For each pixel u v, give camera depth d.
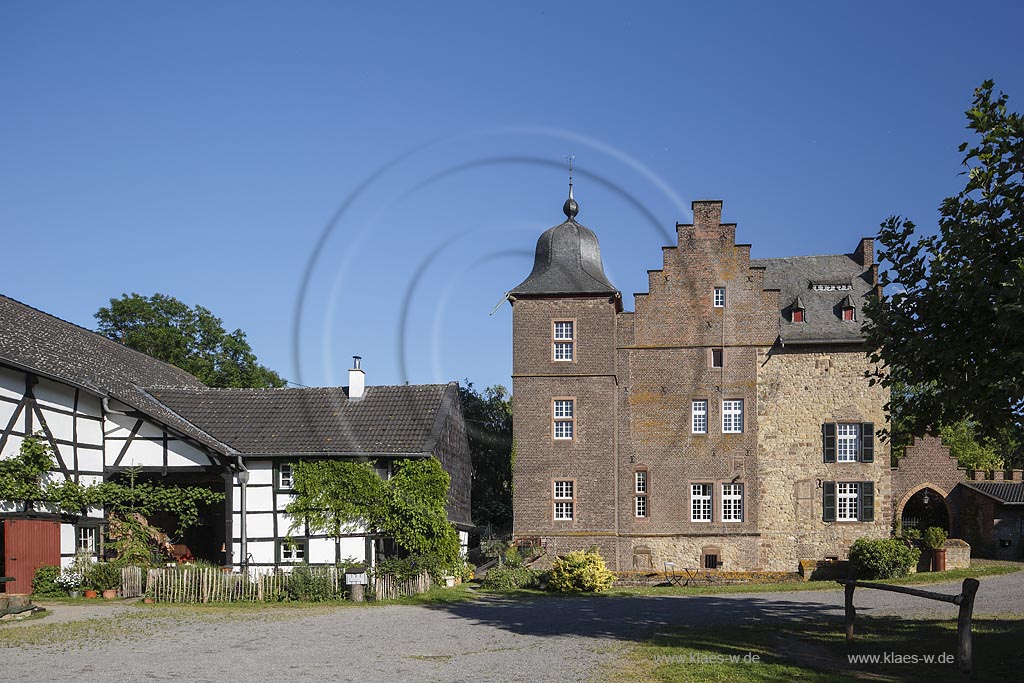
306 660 13.71
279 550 26.27
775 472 32.62
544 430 32.44
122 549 24.72
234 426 28.14
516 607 22.11
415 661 13.58
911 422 15.36
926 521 39.19
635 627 17.77
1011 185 12.86
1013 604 20.92
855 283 35.06
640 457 33.06
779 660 13.38
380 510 26.11
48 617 19.20
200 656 14.10
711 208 33.66
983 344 12.80
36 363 24.38
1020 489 35.72
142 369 32.84
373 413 28.62
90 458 25.80
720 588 28.14
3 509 22.31
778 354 33.06
